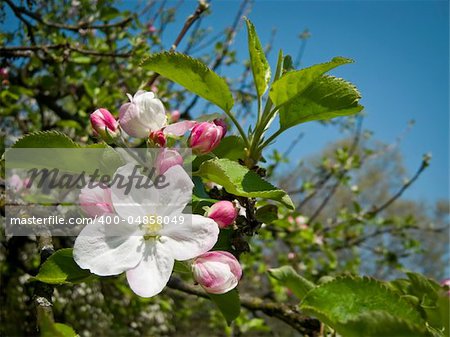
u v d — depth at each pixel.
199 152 1.34
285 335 6.91
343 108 1.38
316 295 1.03
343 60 1.28
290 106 1.42
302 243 4.32
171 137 1.32
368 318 0.97
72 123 3.23
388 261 5.17
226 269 1.13
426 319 1.37
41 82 3.48
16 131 4.01
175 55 1.38
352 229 5.21
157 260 1.11
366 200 15.42
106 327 4.99
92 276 1.20
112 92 3.63
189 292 2.37
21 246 3.16
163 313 5.70
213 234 1.13
